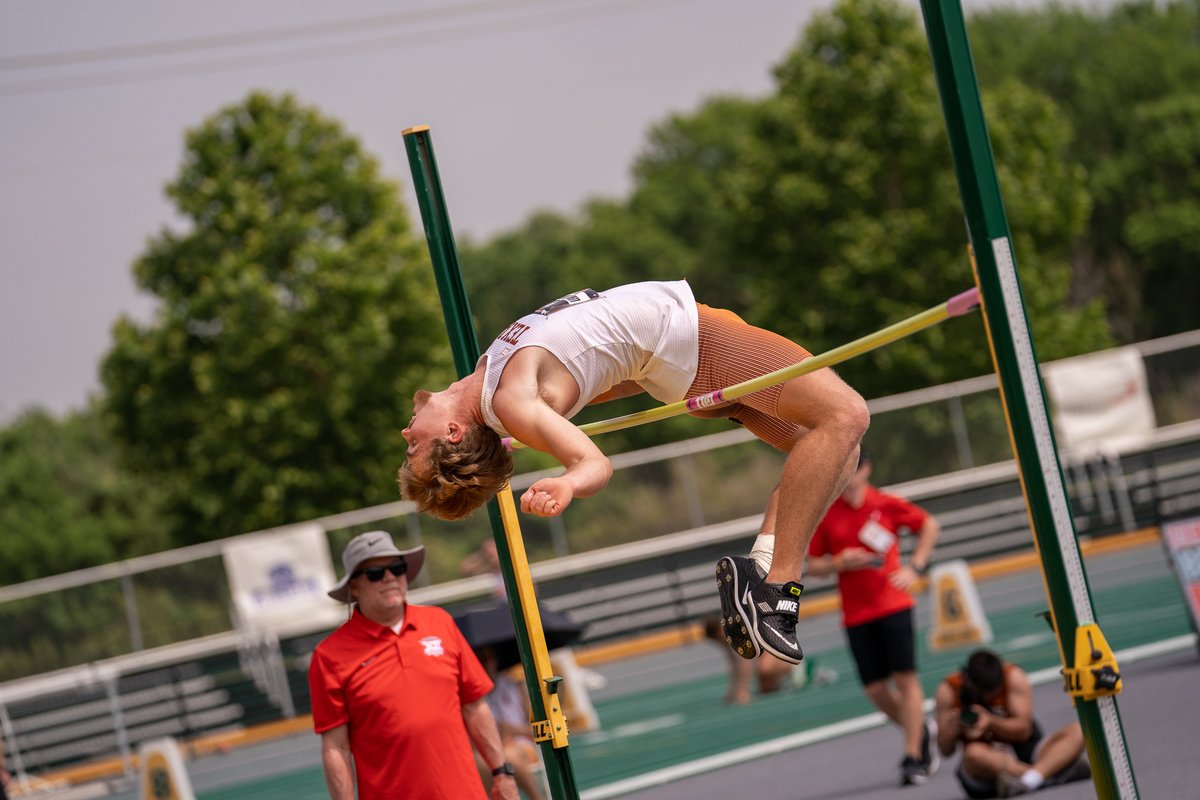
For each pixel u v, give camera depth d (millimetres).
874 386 67000
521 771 18719
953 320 66438
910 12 71062
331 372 60000
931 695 26422
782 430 9336
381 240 62031
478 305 144875
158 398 60969
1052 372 44469
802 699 30125
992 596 40125
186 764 36938
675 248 138875
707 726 28734
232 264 60188
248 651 38812
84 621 38406
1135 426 44469
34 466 98375
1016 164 70500
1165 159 105188
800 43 72188
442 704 12375
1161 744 18375
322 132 64188
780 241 70688
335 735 12312
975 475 43406
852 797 18703
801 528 8320
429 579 39500
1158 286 105250
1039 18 126188
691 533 43125
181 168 62750
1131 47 112750
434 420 8273
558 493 7238
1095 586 37531
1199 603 23625
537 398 8055
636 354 8516
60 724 37688
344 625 12641
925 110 68562
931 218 68000
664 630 43250
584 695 31438
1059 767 17281
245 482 58750
